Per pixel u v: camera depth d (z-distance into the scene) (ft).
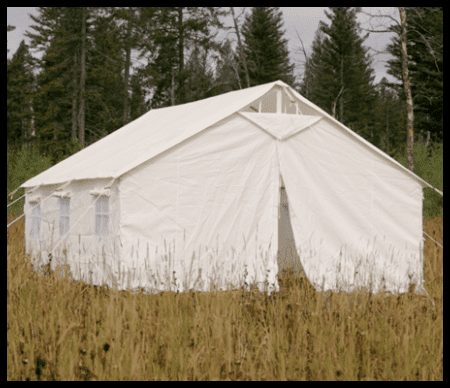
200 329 17.71
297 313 19.11
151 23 120.57
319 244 29.07
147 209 25.75
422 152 71.82
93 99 108.27
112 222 25.77
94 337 15.69
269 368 15.53
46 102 114.42
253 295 21.83
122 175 25.32
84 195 29.17
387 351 16.61
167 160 26.50
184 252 26.30
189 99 121.80
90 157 35.55
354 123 145.38
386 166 31.14
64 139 114.83
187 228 26.55
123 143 34.47
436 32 104.94
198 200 26.99
